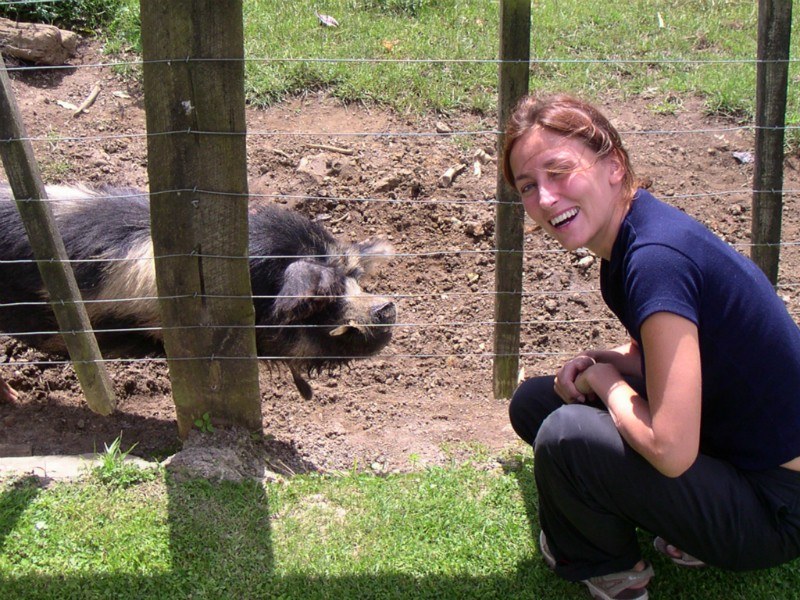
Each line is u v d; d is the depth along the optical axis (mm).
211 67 3174
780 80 3617
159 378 4754
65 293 3762
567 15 7430
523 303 5199
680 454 2354
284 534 3301
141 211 4473
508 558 3188
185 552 3178
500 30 3473
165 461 3682
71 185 4719
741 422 2564
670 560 3145
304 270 4188
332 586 3057
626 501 2625
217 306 3580
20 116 3467
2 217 4410
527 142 2480
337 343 4566
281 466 3805
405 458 3916
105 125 6207
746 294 2441
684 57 6980
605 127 2494
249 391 3775
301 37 6859
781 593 3021
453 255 5488
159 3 3090
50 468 3604
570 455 2639
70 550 3164
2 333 4625
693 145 6172
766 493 2584
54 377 4727
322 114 6305
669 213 2477
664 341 2316
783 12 3533
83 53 6789
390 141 6141
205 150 3301
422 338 5047
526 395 3213
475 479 3609
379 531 3316
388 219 5695
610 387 2650
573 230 2498
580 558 2930
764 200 3781
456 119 6336
